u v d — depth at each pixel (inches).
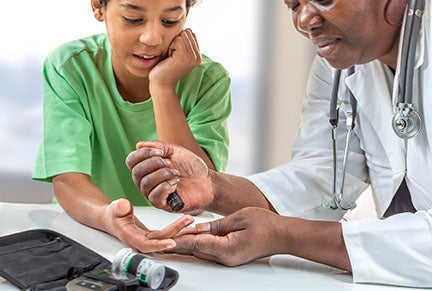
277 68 133.1
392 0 40.6
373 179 51.6
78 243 40.2
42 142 57.9
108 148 63.5
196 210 46.7
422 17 41.9
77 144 56.9
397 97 43.4
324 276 39.2
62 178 54.9
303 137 53.8
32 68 129.4
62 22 127.9
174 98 59.5
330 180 50.1
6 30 127.7
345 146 52.1
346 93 50.8
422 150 43.4
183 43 58.1
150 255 41.9
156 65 59.1
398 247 37.8
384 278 37.7
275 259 42.3
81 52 62.1
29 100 130.2
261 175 50.2
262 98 133.8
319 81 53.7
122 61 58.2
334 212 50.3
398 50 43.6
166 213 54.2
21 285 34.5
